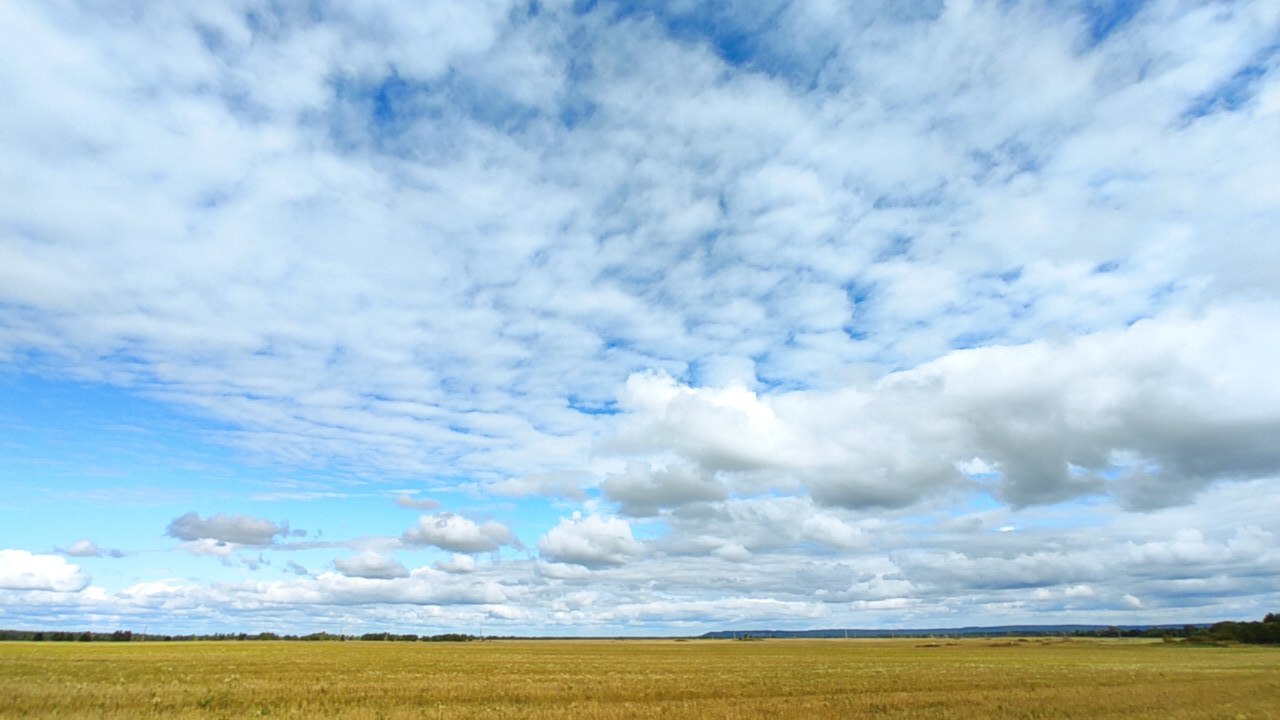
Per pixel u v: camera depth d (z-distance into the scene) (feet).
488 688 127.75
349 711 96.58
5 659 176.86
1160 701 117.19
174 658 199.93
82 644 322.55
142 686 118.01
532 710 99.66
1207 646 455.63
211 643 381.40
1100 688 138.82
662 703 110.01
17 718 85.46
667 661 242.99
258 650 278.05
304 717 90.68
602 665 209.56
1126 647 446.19
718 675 167.73
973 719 95.86
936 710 103.86
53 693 104.12
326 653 261.24
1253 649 400.47
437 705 104.42
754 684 142.41
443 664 201.36
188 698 106.01
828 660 258.78
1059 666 218.38
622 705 106.52
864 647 475.72
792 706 107.04
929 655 317.63
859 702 113.29
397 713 94.79
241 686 122.93
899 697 120.88
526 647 444.96
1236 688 140.56
